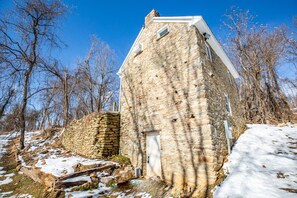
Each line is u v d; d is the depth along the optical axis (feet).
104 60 69.00
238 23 58.44
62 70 50.34
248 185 12.37
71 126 35.83
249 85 55.16
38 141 40.16
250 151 18.61
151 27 27.73
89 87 64.75
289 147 19.19
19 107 33.60
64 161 22.80
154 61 25.14
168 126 20.34
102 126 27.61
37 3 34.78
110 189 17.19
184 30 21.84
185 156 17.57
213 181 14.58
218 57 28.94
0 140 45.57
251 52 55.42
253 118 49.34
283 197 10.36
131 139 25.64
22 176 22.22
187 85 19.42
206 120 16.57
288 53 53.16
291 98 62.64
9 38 32.50
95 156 25.21
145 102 24.80
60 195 14.99
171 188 16.93
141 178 20.53
